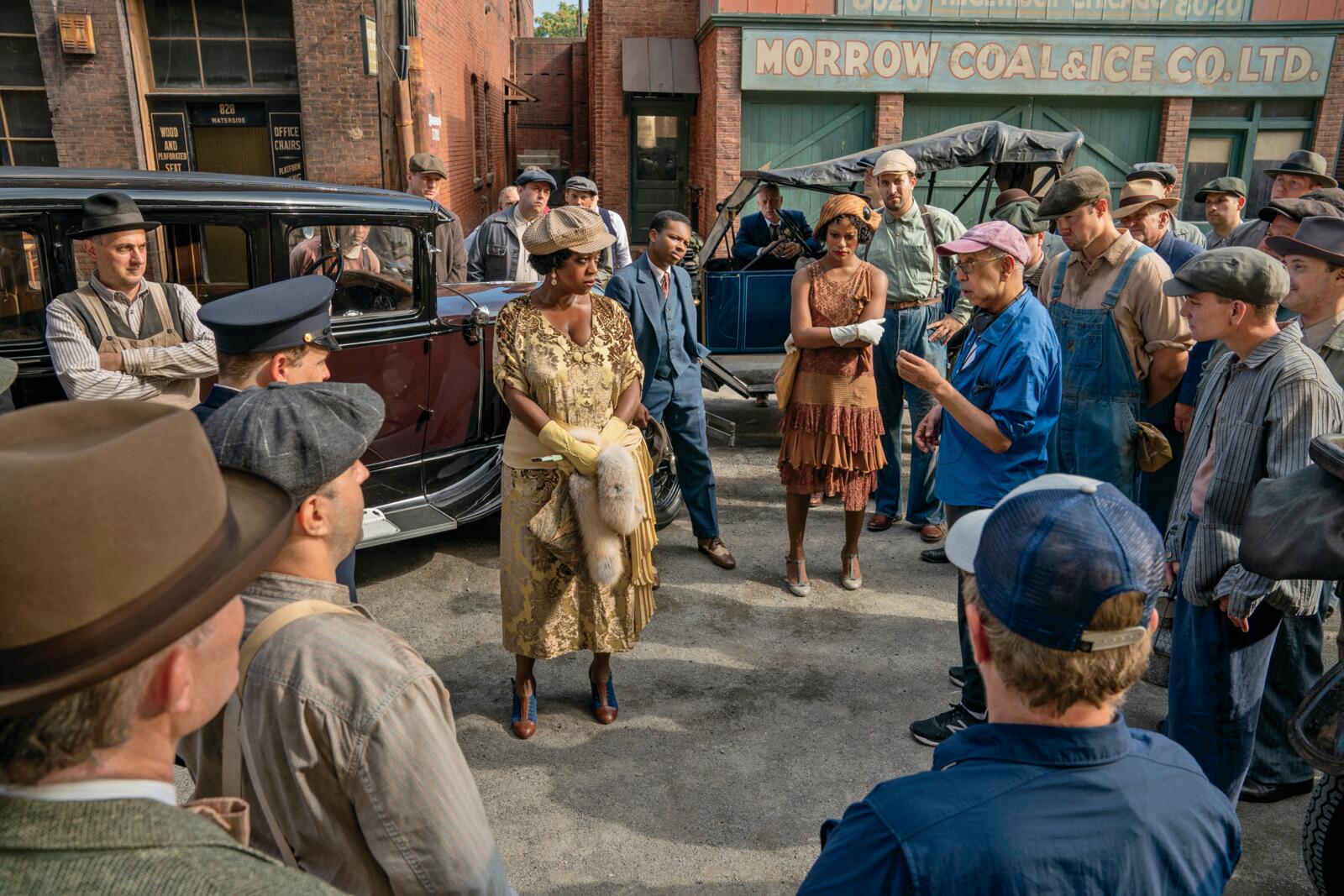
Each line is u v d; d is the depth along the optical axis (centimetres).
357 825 135
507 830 288
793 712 355
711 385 653
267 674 130
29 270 339
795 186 657
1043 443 313
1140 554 106
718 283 698
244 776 135
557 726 344
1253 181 1294
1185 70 1227
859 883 106
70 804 79
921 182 1212
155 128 958
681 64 1440
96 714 80
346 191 414
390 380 438
